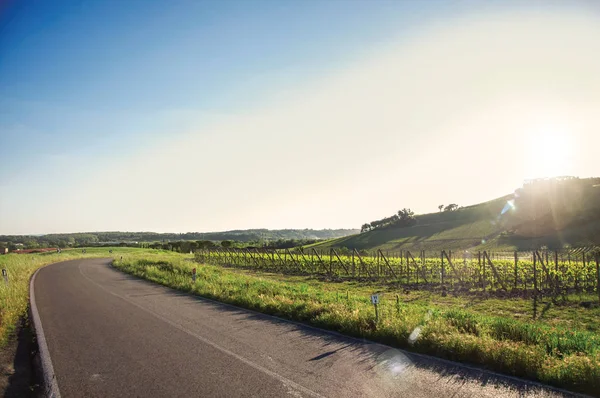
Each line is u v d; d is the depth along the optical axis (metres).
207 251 62.72
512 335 9.49
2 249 75.50
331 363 7.73
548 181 138.00
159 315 13.07
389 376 6.98
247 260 48.56
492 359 7.59
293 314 12.72
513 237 101.94
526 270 29.47
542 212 113.25
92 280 25.77
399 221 144.12
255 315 13.02
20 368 8.03
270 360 7.96
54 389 6.68
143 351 8.77
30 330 11.31
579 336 9.43
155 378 7.07
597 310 15.36
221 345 9.16
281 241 140.88
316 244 139.50
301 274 34.50
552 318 14.23
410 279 28.34
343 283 26.86
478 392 6.23
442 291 21.61
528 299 18.53
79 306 15.14
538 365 7.10
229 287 19.38
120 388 6.66
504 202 137.25
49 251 81.62
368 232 146.88
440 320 10.60
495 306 16.80
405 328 9.57
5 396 6.59
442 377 6.91
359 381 6.74
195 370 7.44
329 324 10.95
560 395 6.12
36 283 23.94
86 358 8.37
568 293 20.03
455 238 113.56
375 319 10.73
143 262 38.06
